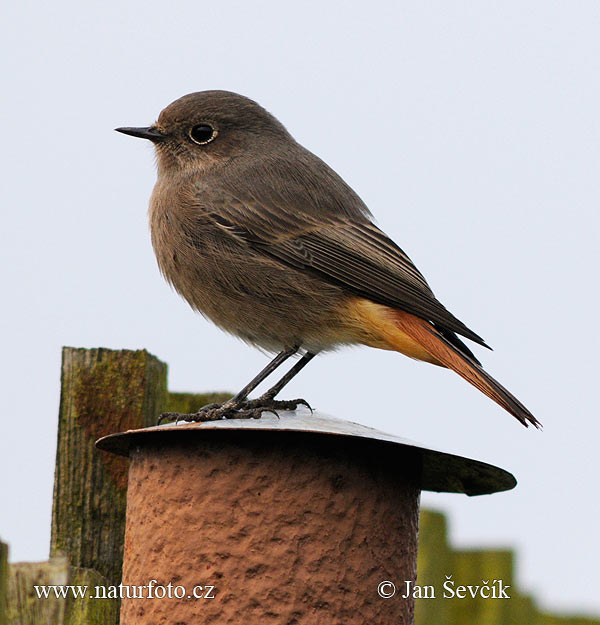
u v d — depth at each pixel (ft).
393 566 25.93
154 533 25.54
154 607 25.20
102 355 34.35
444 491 31.58
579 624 37.86
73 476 33.63
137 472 26.53
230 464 25.13
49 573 23.20
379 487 25.75
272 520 24.93
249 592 24.68
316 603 24.77
